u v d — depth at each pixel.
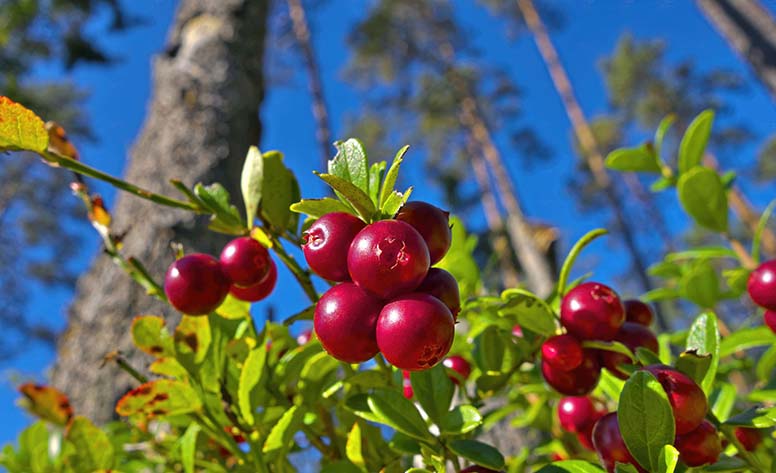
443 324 0.08
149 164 0.31
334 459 0.12
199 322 0.11
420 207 0.09
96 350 0.25
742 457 0.10
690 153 0.17
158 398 0.11
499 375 0.12
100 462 0.12
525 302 0.11
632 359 0.10
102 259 0.30
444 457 0.10
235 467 0.13
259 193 0.11
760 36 1.10
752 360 0.16
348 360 0.08
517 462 0.15
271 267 0.11
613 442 0.09
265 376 0.12
